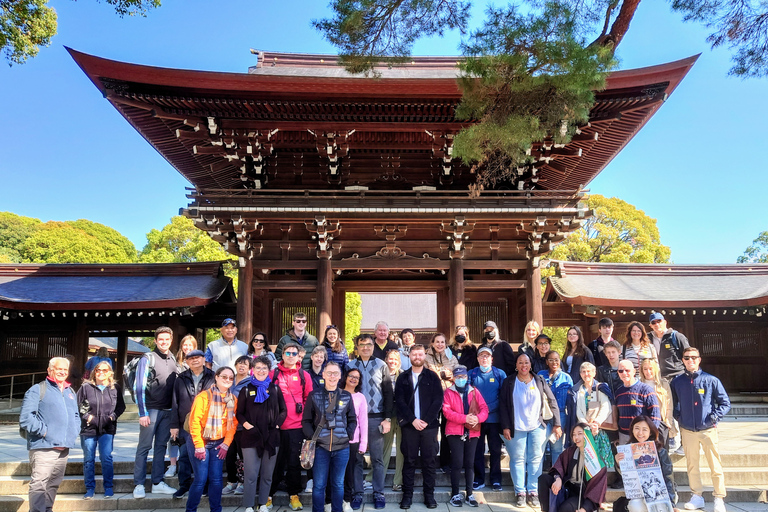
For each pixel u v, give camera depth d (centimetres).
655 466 654
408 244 1484
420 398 831
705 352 1900
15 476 958
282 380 827
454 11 977
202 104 1302
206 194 1397
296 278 1673
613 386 869
